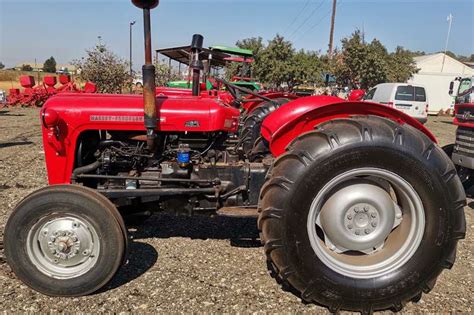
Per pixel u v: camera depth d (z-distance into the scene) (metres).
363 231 2.45
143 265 2.91
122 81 17.94
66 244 2.43
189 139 3.02
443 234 2.36
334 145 2.27
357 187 2.42
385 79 24.44
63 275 2.46
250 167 2.94
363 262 2.46
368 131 2.30
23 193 4.57
